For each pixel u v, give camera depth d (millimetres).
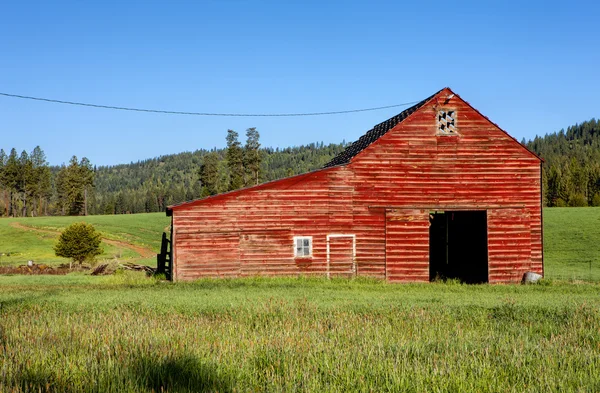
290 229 28906
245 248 28656
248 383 8359
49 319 13688
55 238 86250
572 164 178125
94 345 10477
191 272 28234
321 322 13836
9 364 8953
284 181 29000
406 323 13906
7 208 158125
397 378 8430
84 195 150500
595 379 8633
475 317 15094
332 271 28969
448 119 29984
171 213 28844
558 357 10000
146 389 7855
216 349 10086
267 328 12805
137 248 77000
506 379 8547
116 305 17109
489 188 29828
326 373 8695
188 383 8203
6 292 22641
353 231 29188
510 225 29828
